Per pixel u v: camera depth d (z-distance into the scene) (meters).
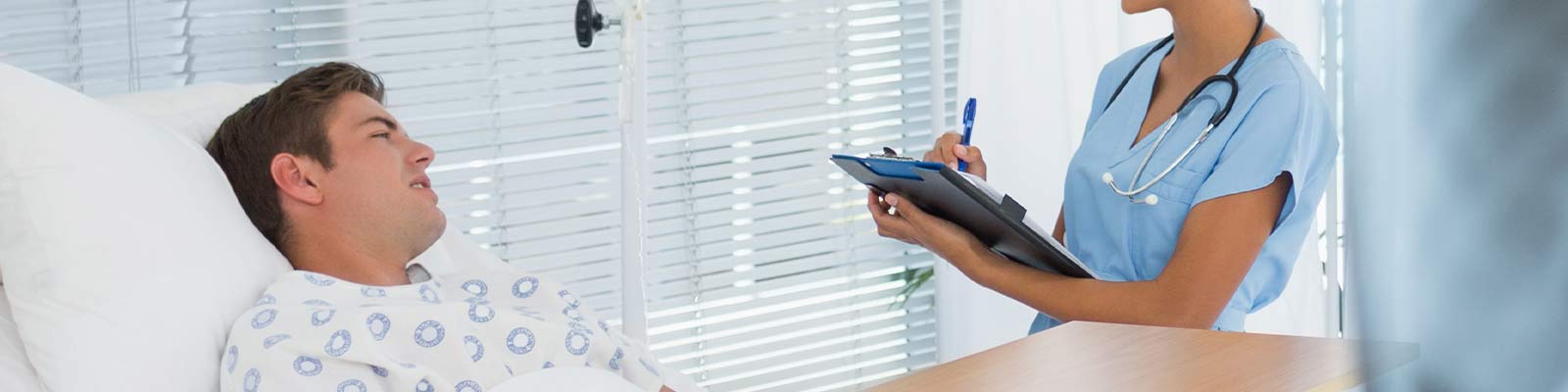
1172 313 1.49
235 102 1.69
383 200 1.45
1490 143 0.20
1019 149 2.49
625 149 1.74
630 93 1.72
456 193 2.47
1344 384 0.97
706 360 2.71
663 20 2.52
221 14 2.30
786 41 2.60
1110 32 2.50
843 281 2.74
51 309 1.21
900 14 2.65
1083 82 2.50
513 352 1.27
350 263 1.46
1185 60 1.62
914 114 2.70
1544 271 0.20
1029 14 2.47
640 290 1.76
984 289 2.54
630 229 1.75
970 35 2.46
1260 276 1.58
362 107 1.47
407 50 2.40
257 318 1.26
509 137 2.48
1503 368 0.21
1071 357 1.15
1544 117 0.20
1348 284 0.24
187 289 1.29
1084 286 1.53
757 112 2.61
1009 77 2.48
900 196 1.65
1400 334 0.22
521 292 1.51
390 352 1.24
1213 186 1.50
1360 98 0.23
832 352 2.79
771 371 2.75
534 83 2.48
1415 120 0.21
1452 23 0.20
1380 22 0.22
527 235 2.53
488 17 2.44
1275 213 1.52
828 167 2.68
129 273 1.24
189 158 1.41
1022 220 1.46
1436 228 0.21
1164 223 1.57
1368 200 0.23
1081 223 1.71
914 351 2.85
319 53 2.37
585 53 2.50
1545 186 0.20
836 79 2.65
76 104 1.32
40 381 1.22
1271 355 1.08
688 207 2.62
